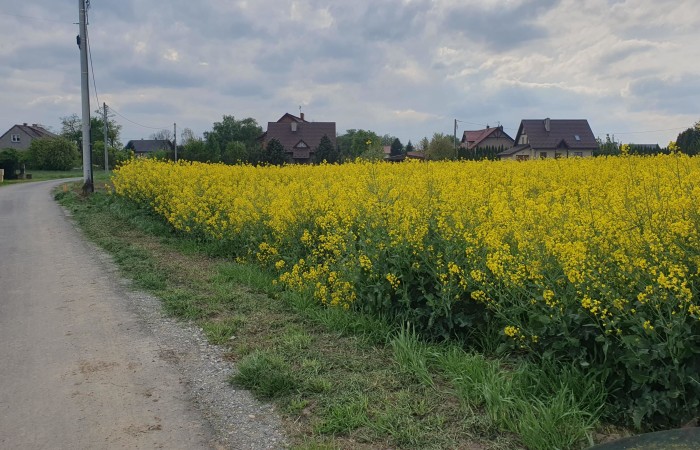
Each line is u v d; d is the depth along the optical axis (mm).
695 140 15102
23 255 10219
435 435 3689
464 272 5031
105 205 16547
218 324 6035
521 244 4691
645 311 3748
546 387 4047
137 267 8859
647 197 5137
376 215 6449
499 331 4770
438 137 49719
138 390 4551
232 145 63688
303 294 6660
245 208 9570
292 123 67062
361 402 4137
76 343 5621
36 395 4473
